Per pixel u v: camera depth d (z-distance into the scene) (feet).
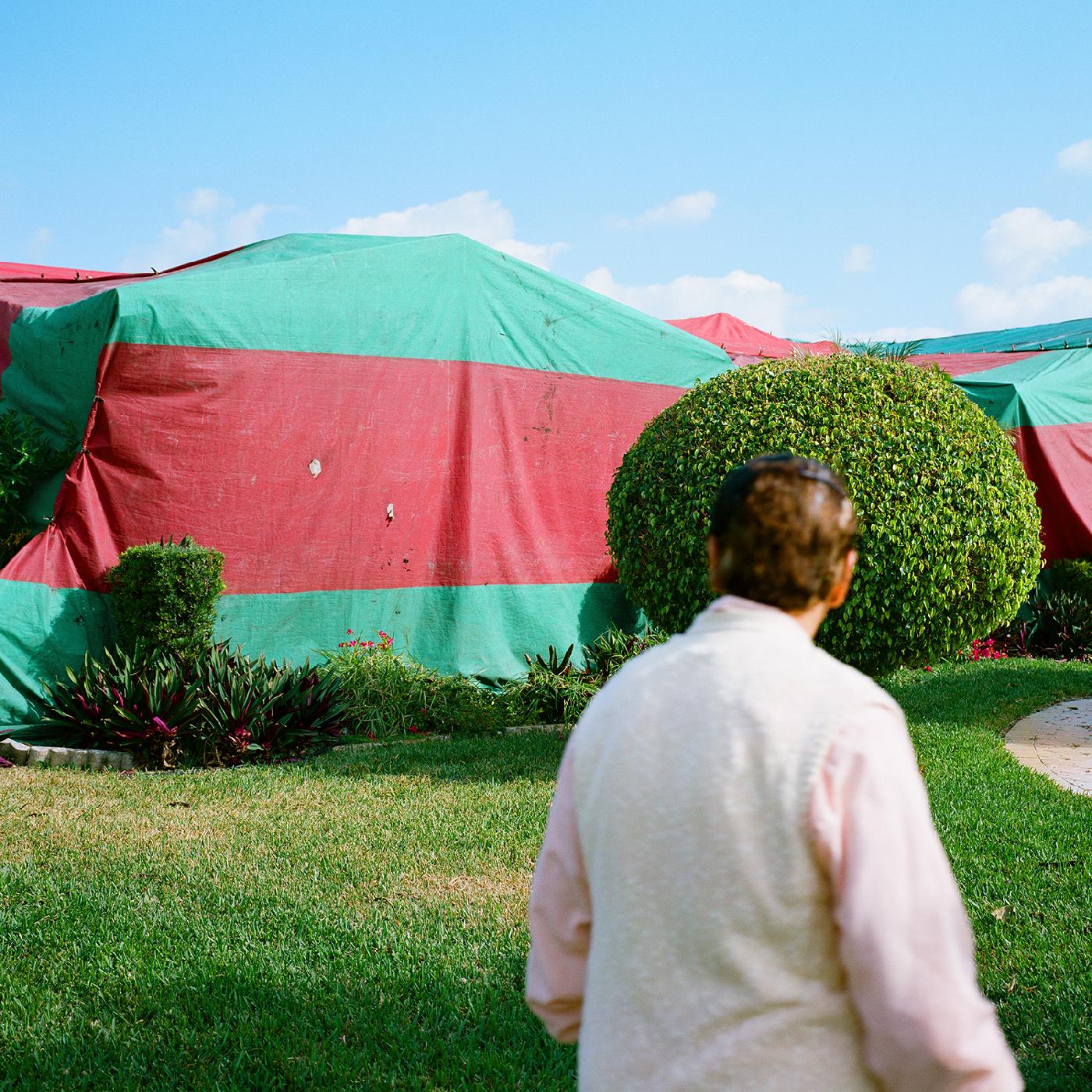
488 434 33.71
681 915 4.62
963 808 20.58
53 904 15.52
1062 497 44.47
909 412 23.82
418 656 32.55
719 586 5.43
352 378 31.37
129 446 28.35
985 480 23.76
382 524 31.91
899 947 4.16
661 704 4.95
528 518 34.35
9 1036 11.77
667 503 24.57
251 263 32.86
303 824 19.72
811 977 4.48
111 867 17.19
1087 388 46.01
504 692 31.24
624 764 4.92
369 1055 11.45
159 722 24.12
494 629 33.50
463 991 12.94
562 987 5.41
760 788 4.56
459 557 32.99
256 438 29.91
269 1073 11.07
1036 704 32.07
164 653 26.63
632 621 36.35
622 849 4.83
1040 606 44.88
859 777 4.46
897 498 22.86
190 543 28.27
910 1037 4.09
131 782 22.85
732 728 4.69
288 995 12.75
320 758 25.50
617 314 36.58
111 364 28.17
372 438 31.68
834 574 5.28
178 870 17.03
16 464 28.71
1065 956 13.78
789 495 5.20
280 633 30.40
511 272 34.58
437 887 16.48
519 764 24.81
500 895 16.12
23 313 30.91
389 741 27.76
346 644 30.96
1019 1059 11.33
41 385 30.25
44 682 25.84
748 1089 4.35
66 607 27.32
